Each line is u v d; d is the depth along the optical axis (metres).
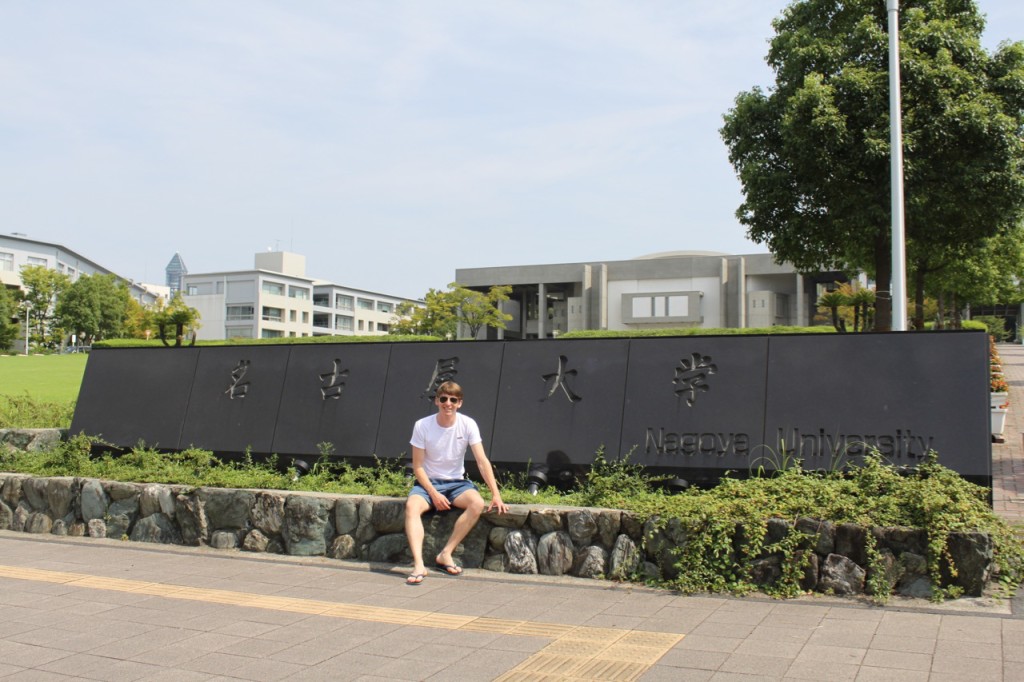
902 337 6.78
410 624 4.94
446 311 56.81
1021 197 16.19
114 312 71.56
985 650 4.18
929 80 15.91
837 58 17.02
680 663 4.14
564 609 5.20
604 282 55.34
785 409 6.92
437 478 6.32
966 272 28.81
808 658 4.14
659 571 5.76
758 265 51.78
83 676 4.13
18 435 10.29
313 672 4.14
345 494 7.00
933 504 5.25
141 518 7.66
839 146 16.30
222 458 9.05
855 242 17.97
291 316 92.19
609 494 6.50
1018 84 16.34
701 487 7.00
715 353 7.35
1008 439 14.08
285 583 5.99
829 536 5.36
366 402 8.57
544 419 7.74
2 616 5.22
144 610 5.32
